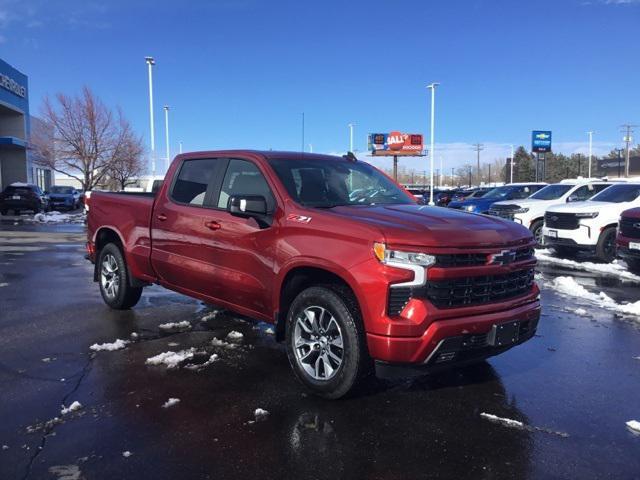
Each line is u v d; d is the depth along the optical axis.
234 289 5.02
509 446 3.57
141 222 6.27
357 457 3.40
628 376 4.88
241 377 4.70
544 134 62.88
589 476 3.22
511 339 4.21
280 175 4.91
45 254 12.47
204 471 3.21
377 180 5.68
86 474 3.15
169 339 5.75
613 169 102.50
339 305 4.05
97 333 5.91
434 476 3.20
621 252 10.52
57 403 4.11
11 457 3.32
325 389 4.16
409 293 3.82
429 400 4.29
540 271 10.92
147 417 3.90
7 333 5.87
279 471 3.23
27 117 39.91
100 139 35.66
